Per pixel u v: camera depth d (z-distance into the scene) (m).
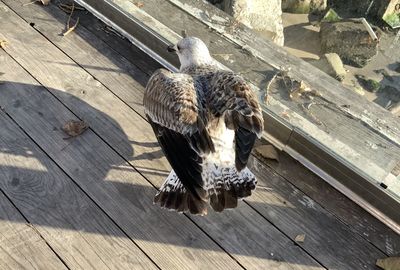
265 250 1.46
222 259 1.43
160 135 1.32
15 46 1.88
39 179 1.54
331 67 1.75
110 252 1.42
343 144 1.60
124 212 1.49
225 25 1.85
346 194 1.61
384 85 1.72
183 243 1.45
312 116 1.66
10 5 2.02
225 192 1.33
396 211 1.53
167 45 1.83
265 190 1.60
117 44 1.96
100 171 1.58
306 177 1.64
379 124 1.64
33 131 1.65
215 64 1.59
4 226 1.43
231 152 1.34
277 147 1.71
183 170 1.25
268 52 1.79
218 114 1.31
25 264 1.37
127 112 1.74
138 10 1.90
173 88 1.32
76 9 2.05
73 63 1.86
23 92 1.74
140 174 1.58
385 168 1.55
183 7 1.90
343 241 1.51
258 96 1.70
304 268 1.44
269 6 1.82
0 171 1.54
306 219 1.54
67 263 1.38
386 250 1.50
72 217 1.47
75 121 1.68
